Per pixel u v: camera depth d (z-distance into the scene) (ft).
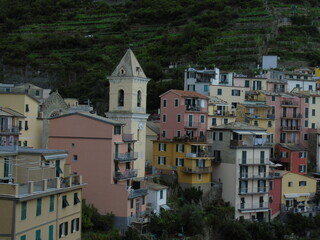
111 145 294.25
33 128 375.45
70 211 237.86
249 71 549.54
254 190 360.89
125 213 288.10
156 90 529.45
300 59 622.95
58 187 223.30
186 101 391.45
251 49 615.16
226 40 645.92
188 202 340.59
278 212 372.79
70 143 302.86
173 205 331.16
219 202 357.00
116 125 299.58
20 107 364.58
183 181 355.56
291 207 374.63
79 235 247.50
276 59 584.40
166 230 294.46
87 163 298.15
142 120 337.11
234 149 357.20
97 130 297.33
